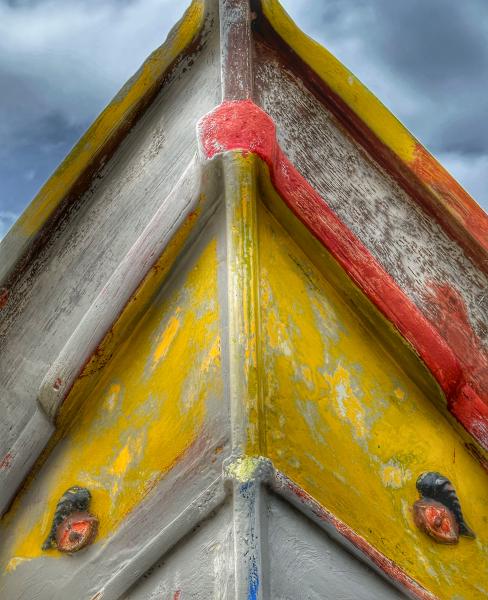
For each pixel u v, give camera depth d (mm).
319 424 2070
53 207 2824
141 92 2775
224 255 2143
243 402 1899
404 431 2277
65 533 2207
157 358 2260
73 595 2131
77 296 2725
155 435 2162
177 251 2268
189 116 2635
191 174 2236
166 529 1918
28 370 2793
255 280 2061
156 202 2586
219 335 2064
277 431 1957
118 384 2355
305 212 2260
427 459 2277
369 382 2275
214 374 2037
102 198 2861
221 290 2109
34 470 2527
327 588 1836
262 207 2207
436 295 2701
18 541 2441
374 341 2355
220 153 2145
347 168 2742
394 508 2135
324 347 2201
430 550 2135
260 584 1716
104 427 2348
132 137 2869
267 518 1792
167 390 2184
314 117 2744
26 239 2832
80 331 2404
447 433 2383
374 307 2320
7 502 2549
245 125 2188
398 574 1961
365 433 2180
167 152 2658
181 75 2781
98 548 2143
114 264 2635
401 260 2676
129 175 2801
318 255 2287
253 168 2143
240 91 2424
